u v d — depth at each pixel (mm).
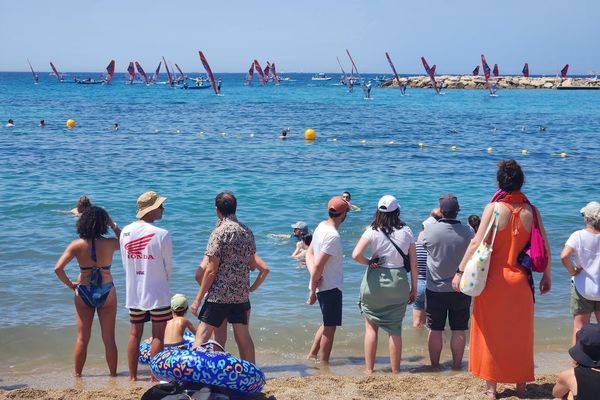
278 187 18562
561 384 4359
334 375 6770
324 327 7141
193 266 10750
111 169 21609
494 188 18656
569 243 6492
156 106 63531
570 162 25391
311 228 13805
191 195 17031
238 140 32344
